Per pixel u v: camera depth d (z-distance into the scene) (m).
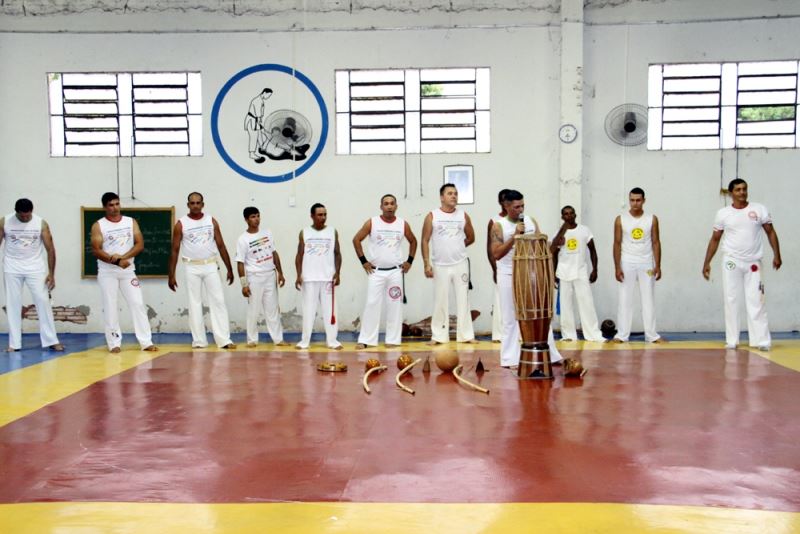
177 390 5.45
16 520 2.77
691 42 9.76
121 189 10.01
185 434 4.06
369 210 10.01
